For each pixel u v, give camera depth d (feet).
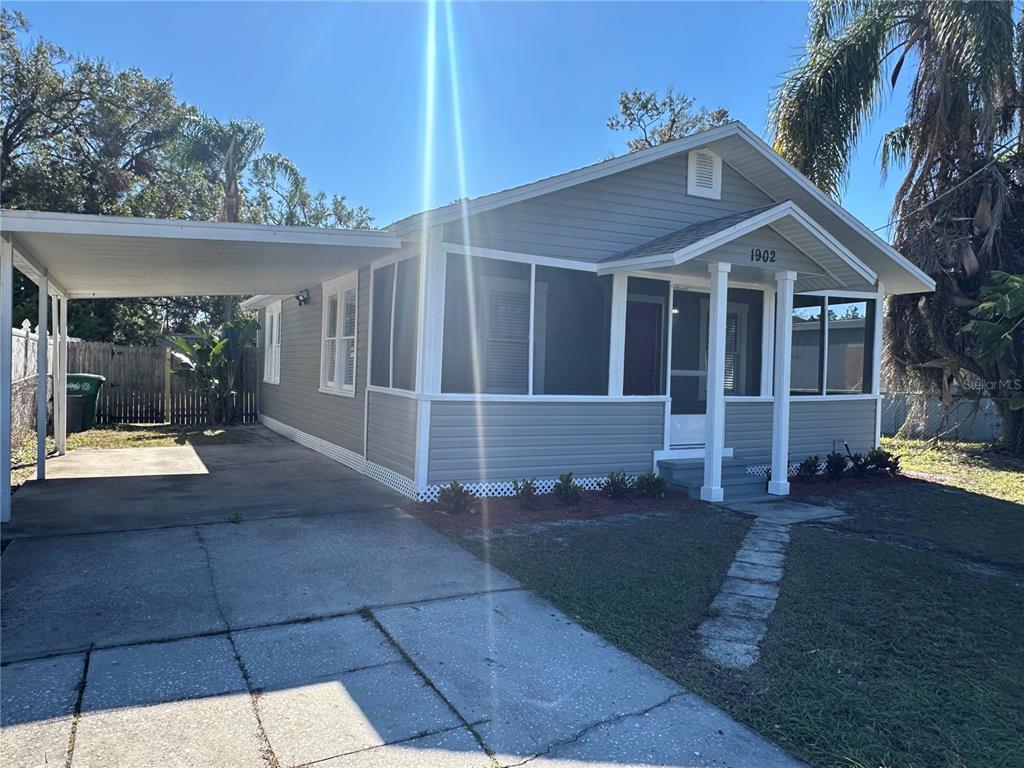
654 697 10.77
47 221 19.33
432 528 21.15
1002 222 40.73
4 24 74.13
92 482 27.76
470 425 25.44
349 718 9.86
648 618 14.16
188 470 31.30
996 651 13.00
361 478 29.73
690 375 33.12
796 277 29.78
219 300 89.86
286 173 86.94
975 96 36.83
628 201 28.73
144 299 80.94
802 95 40.47
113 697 10.25
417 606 14.44
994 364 42.29
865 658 12.50
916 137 41.83
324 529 20.65
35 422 44.06
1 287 20.47
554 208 26.96
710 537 21.18
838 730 9.92
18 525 20.33
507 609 14.42
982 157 40.40
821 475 33.53
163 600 14.35
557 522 22.62
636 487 27.22
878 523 24.21
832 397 36.17
